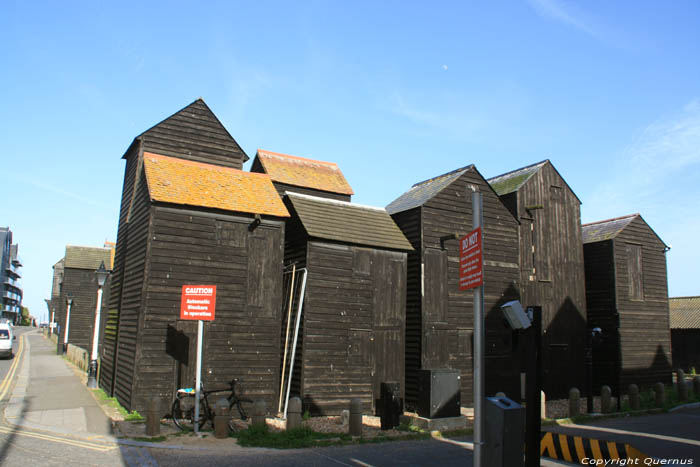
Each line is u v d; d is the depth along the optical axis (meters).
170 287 13.34
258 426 11.15
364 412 15.41
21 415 12.43
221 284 13.98
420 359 16.80
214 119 18.84
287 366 15.30
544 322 20.44
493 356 18.39
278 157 21.66
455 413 13.22
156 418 10.94
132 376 12.91
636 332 22.45
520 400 18.58
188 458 9.33
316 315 15.10
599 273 22.80
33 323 131.50
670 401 18.92
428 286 17.36
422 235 17.53
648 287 23.39
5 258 95.00
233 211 14.30
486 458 6.73
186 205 13.66
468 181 19.09
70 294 39.69
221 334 13.78
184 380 13.19
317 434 11.55
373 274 16.38
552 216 21.50
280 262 14.97
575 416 15.60
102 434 10.72
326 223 16.00
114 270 19.03
